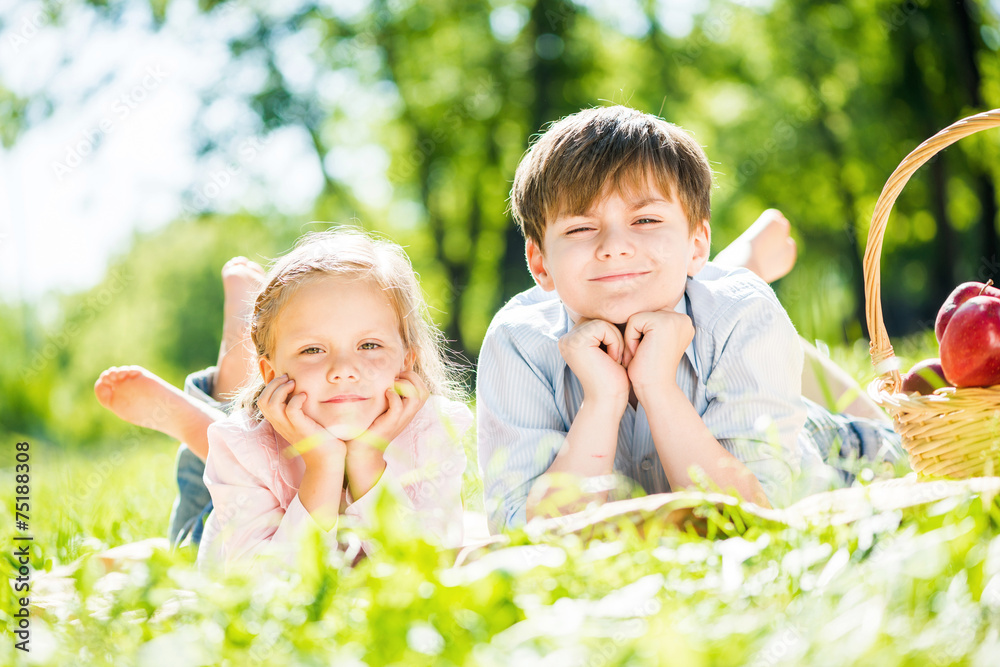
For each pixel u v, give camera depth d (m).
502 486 1.92
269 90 14.10
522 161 2.11
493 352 2.11
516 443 1.96
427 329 2.20
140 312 19.61
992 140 12.39
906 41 13.11
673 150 1.92
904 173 1.82
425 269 16.23
